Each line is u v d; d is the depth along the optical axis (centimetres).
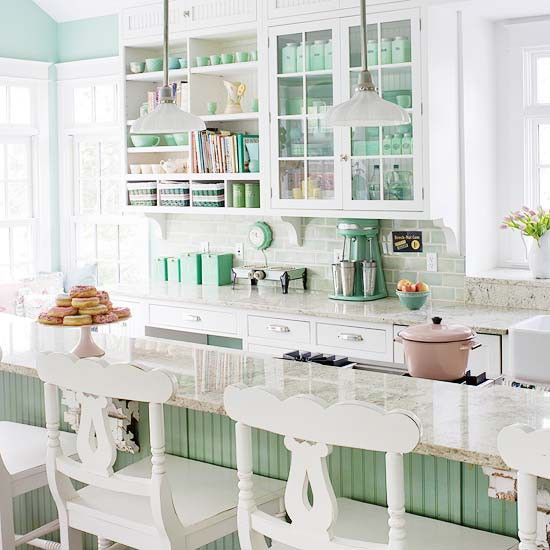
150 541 237
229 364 294
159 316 568
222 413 236
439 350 272
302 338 499
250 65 546
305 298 536
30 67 688
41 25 694
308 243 568
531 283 475
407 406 232
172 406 293
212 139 568
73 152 711
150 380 221
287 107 525
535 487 163
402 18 470
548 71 515
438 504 234
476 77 508
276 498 255
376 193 491
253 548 208
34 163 706
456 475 230
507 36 520
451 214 491
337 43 498
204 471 275
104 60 668
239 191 564
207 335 594
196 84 578
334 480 254
